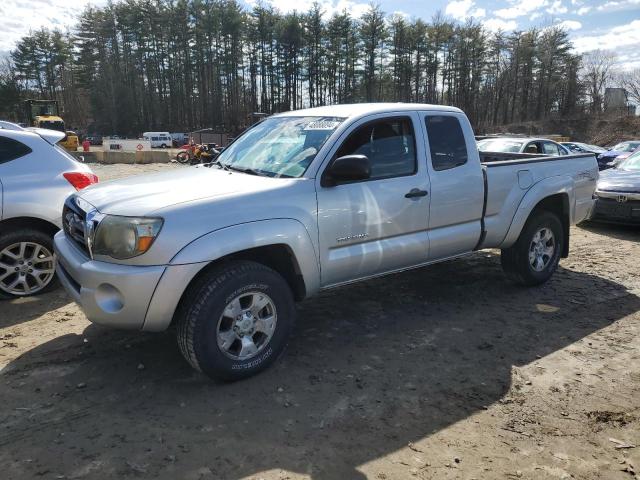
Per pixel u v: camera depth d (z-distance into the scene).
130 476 2.64
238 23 84.69
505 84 90.69
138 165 30.00
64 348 4.09
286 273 3.94
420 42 84.00
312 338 4.34
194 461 2.76
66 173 5.39
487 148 11.70
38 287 5.28
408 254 4.43
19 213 5.04
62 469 2.69
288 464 2.75
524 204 5.25
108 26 86.75
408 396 3.45
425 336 4.41
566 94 87.00
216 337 3.40
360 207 4.03
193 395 3.42
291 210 3.67
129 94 88.69
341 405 3.32
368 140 4.19
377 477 2.67
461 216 4.78
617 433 3.08
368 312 4.95
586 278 6.14
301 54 85.50
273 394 3.44
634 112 75.50
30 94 92.19
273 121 4.80
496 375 3.75
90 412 3.21
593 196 6.24
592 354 4.11
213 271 3.43
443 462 2.79
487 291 5.59
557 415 3.25
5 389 3.47
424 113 4.59
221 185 3.70
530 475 2.70
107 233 3.31
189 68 89.19
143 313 3.26
